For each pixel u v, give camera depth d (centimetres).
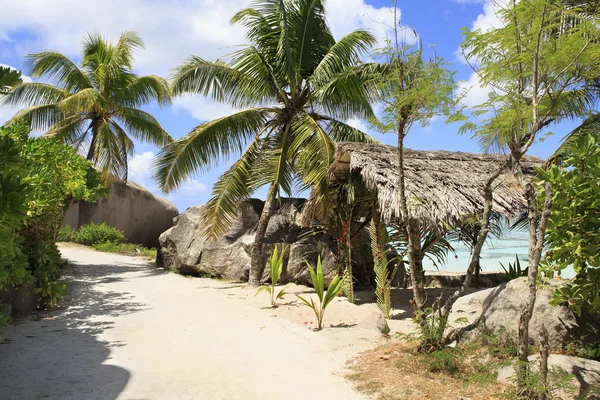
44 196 795
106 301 959
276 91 1393
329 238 1273
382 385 497
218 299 1018
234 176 1317
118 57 1806
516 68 455
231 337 696
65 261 1501
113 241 2230
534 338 517
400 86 575
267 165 1291
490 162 1064
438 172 917
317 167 1120
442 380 507
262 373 539
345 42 1327
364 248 1276
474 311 629
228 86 1361
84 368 536
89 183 1401
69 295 1000
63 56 1748
